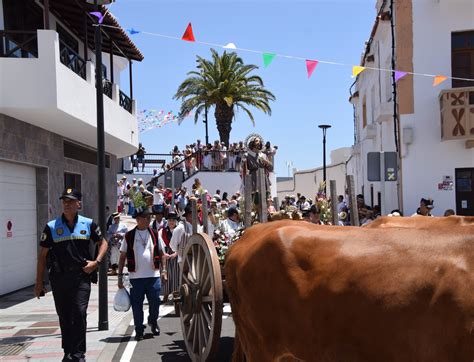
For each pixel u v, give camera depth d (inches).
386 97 674.2
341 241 128.8
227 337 311.7
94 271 245.8
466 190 576.4
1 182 461.1
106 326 339.6
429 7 579.2
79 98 494.6
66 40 634.8
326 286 123.3
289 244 137.3
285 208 258.4
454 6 573.9
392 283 111.9
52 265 237.9
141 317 315.6
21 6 520.1
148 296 321.7
